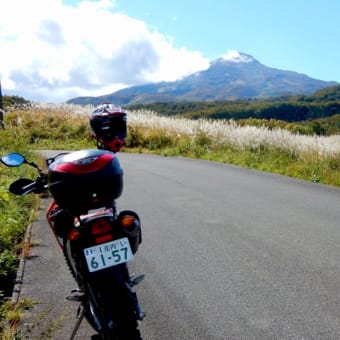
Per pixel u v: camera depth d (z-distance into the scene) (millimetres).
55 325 3943
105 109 3617
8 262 5273
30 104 31438
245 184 11195
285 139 17234
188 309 4410
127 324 2859
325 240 6570
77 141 23359
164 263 5621
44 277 5148
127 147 22312
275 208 8531
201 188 10531
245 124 23109
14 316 4152
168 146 21844
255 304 4516
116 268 3039
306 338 3887
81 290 3564
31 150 14219
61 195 3094
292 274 5289
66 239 3285
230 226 7273
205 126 21500
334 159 14156
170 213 8102
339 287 4934
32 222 7262
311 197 9609
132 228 3080
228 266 5531
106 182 3080
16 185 3529
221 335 3939
